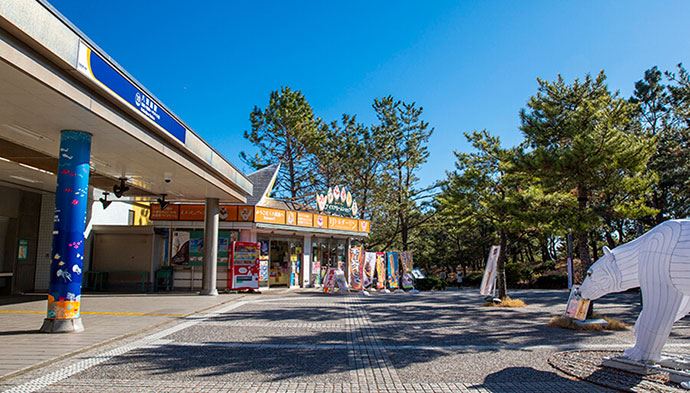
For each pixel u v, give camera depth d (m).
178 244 19.98
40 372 5.89
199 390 5.20
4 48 5.81
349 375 5.95
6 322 9.59
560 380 5.80
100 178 15.26
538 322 11.16
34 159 12.65
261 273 20.70
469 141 16.86
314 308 13.66
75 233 8.67
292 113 32.56
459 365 6.55
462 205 16.89
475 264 44.38
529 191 13.45
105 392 5.07
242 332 9.05
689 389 5.32
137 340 8.09
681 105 24.62
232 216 19.84
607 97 12.72
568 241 27.14
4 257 16.19
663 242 5.98
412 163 36.09
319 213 23.23
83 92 7.52
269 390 5.25
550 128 13.11
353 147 32.91
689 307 6.27
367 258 22.88
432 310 13.73
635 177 11.73
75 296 8.64
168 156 11.11
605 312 13.91
